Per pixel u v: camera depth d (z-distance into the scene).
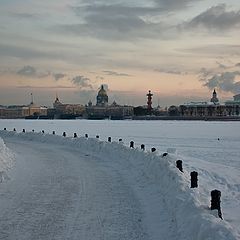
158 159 17.05
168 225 9.24
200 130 77.19
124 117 199.38
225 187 16.00
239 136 58.22
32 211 10.66
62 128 85.62
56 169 19.00
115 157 24.70
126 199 12.19
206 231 7.19
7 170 18.11
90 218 9.99
